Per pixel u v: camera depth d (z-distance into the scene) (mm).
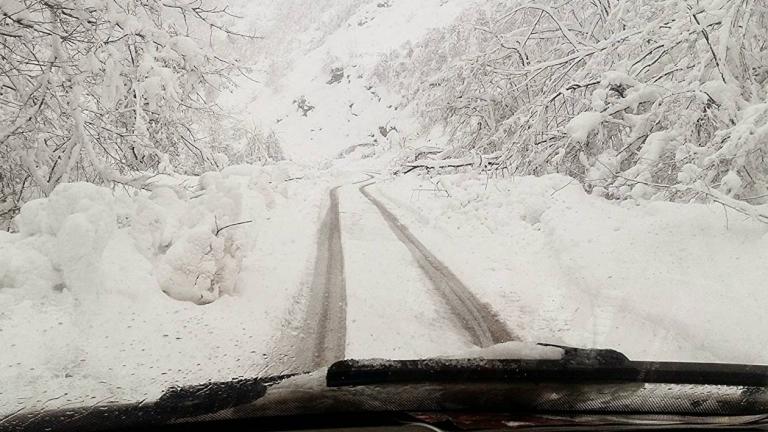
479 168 15516
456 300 5910
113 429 2457
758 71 10359
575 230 8188
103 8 9148
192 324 4602
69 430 2588
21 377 3422
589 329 4953
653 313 5062
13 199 9711
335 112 66750
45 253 4945
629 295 5586
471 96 17984
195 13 10500
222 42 11211
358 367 2621
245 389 2541
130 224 6020
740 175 8547
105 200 5250
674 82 10812
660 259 6434
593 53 12766
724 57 9234
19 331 4059
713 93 9172
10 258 4742
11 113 9516
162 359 3895
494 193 12156
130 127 11070
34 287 4695
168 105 11203
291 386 2551
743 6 9250
